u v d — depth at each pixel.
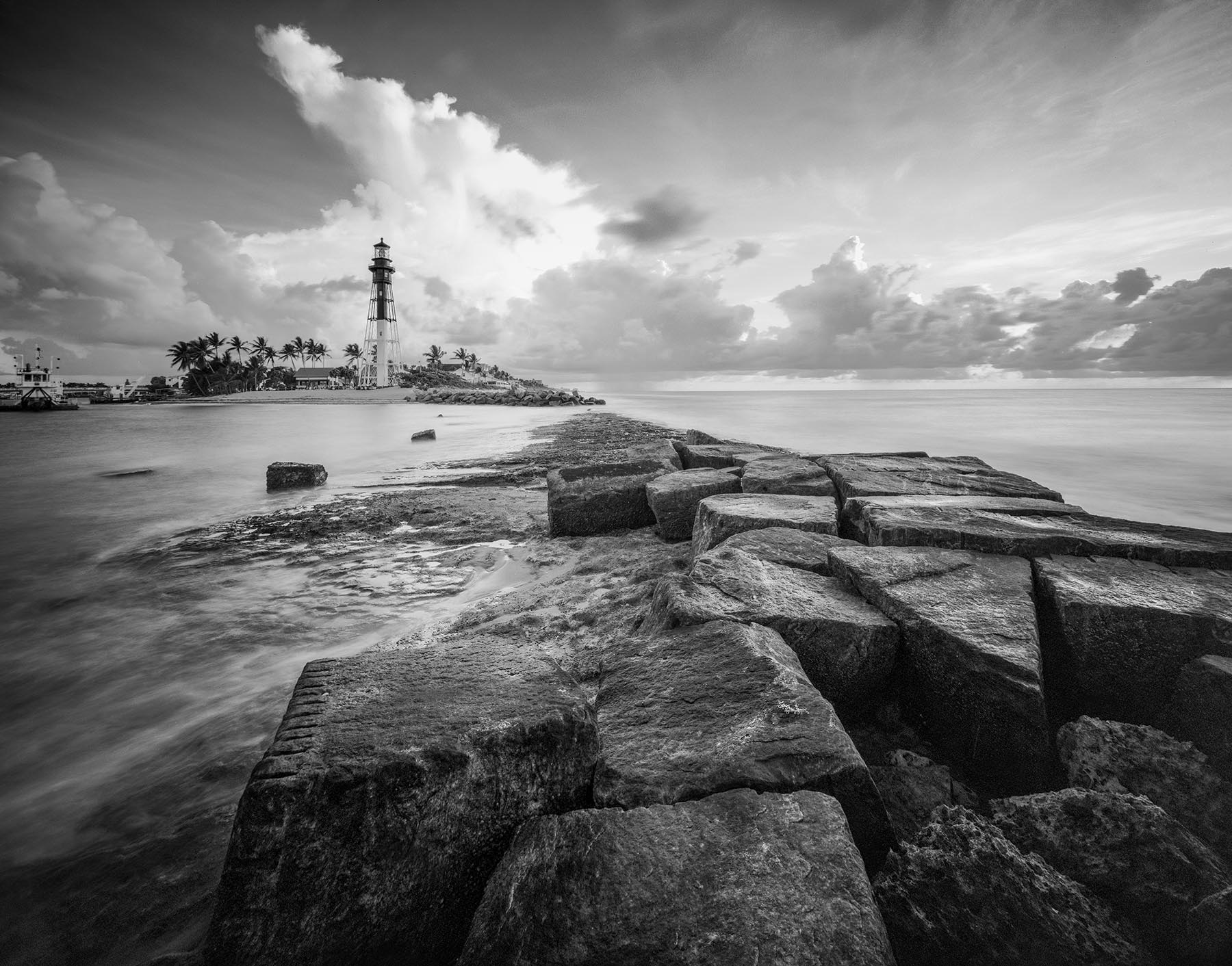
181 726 4.59
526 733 2.43
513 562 8.02
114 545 10.12
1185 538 4.72
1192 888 2.26
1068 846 2.50
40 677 5.42
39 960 2.69
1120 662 3.68
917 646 3.69
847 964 1.81
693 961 1.81
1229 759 3.19
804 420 36.78
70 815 3.64
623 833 2.21
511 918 2.01
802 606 4.02
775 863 2.09
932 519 5.49
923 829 2.53
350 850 2.13
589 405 91.38
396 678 2.84
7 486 16.66
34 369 137.00
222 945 2.05
